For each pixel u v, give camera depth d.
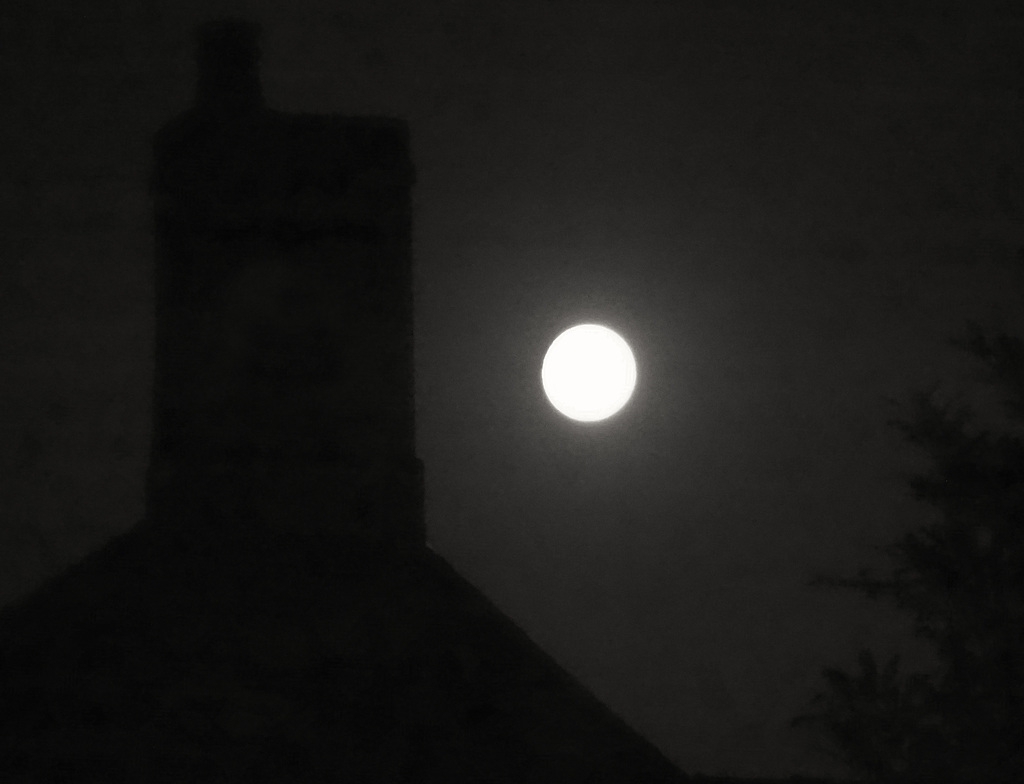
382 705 29.72
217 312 33.41
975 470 42.03
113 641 30.45
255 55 34.72
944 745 41.62
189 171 33.78
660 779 29.75
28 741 28.25
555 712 30.33
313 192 33.97
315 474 33.09
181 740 28.45
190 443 33.09
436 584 32.62
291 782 28.08
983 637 41.94
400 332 33.84
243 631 30.83
